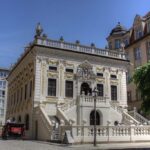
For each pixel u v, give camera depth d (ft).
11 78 171.94
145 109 68.59
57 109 108.68
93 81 124.26
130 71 155.12
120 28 174.91
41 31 117.39
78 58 123.13
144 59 143.64
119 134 86.69
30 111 113.50
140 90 69.46
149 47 140.77
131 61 155.53
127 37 164.55
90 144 79.00
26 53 125.80
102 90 126.41
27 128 116.06
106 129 84.64
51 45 117.91
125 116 117.60
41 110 102.12
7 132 104.58
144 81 68.18
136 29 155.84
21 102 132.46
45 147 67.41
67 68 119.75
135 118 119.03
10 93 172.14
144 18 152.97
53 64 116.98
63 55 119.65
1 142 85.87
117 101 128.67
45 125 95.40
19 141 91.35
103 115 113.29
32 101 111.65
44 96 111.75
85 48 126.00
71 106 109.09
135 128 90.53
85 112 109.81
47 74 114.52
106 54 131.13
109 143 83.35
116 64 133.08
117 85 131.34
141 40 147.64
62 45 120.16
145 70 68.64
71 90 118.62
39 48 114.32
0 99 300.40
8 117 168.45
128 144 80.94
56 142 83.76
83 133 81.00
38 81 111.96
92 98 112.78
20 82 141.08
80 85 120.88
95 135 74.69
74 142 78.18
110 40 174.19
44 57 115.34
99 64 128.36
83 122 100.89
